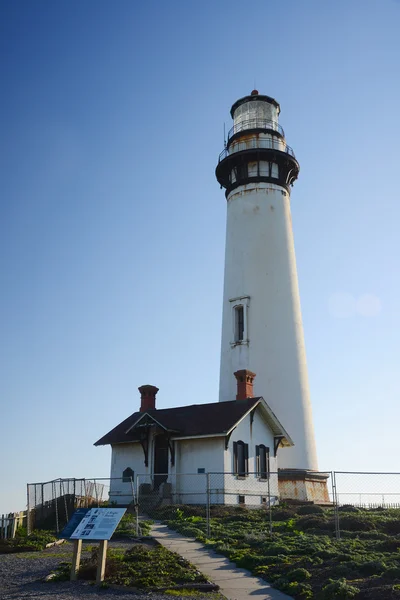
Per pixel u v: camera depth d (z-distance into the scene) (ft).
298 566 50.72
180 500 105.40
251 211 139.74
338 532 66.80
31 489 88.17
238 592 43.98
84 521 49.55
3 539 74.13
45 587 45.42
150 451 112.27
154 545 63.36
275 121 151.74
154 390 127.75
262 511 92.22
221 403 115.14
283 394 124.88
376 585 42.29
